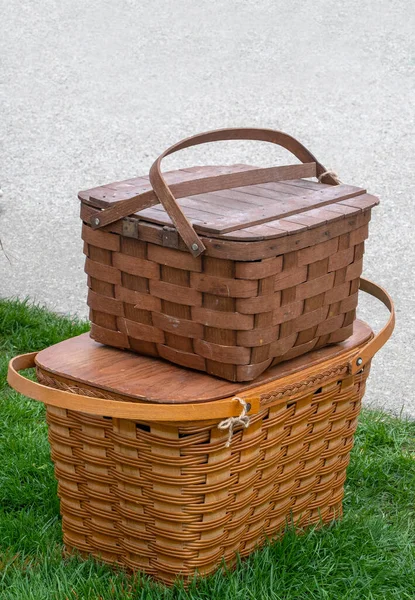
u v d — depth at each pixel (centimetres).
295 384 234
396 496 301
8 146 676
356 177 601
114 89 747
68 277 505
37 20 883
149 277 231
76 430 237
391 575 252
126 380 230
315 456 258
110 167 643
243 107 696
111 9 894
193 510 228
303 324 238
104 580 243
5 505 290
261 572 241
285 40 797
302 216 233
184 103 712
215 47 796
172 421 217
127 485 233
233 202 244
